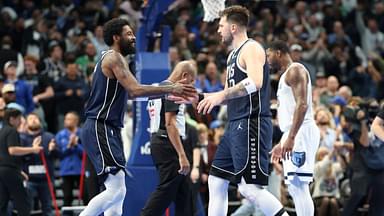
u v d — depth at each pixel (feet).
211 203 25.11
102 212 25.02
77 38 52.54
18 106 36.91
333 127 39.40
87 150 24.50
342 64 55.83
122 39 24.56
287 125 25.29
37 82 46.50
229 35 24.67
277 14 60.49
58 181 44.96
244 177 24.09
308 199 25.35
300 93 24.39
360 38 61.00
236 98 24.35
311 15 61.31
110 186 24.25
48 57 49.75
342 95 44.62
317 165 36.68
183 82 25.57
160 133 28.50
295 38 56.03
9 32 53.06
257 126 24.09
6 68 42.50
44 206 37.47
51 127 46.34
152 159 29.63
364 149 32.65
